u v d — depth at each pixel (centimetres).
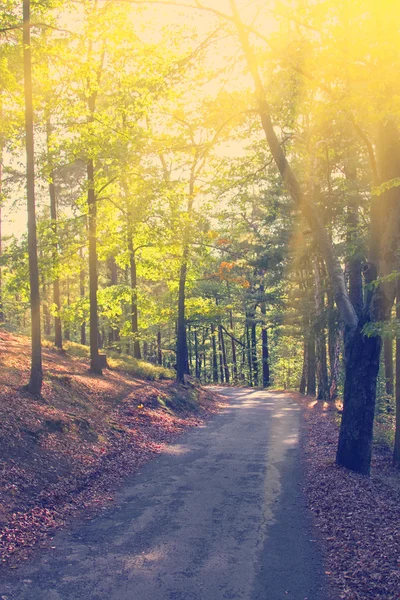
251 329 6222
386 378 2447
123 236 2173
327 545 761
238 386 5238
